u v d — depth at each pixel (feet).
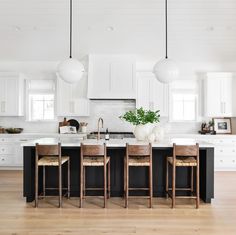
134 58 21.18
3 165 21.91
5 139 21.91
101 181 14.80
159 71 13.17
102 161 13.06
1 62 23.75
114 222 11.27
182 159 13.62
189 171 14.82
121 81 21.06
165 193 14.71
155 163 14.75
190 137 21.84
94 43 20.53
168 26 18.62
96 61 21.25
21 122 23.80
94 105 23.49
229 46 20.92
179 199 14.44
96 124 23.48
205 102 22.72
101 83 21.08
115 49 21.18
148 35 19.56
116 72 21.12
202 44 20.67
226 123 23.29
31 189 13.92
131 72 21.11
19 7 17.10
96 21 18.16
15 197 14.66
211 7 16.92
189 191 14.84
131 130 23.31
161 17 17.79
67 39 20.12
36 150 12.98
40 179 14.88
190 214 12.21
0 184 17.38
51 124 23.82
